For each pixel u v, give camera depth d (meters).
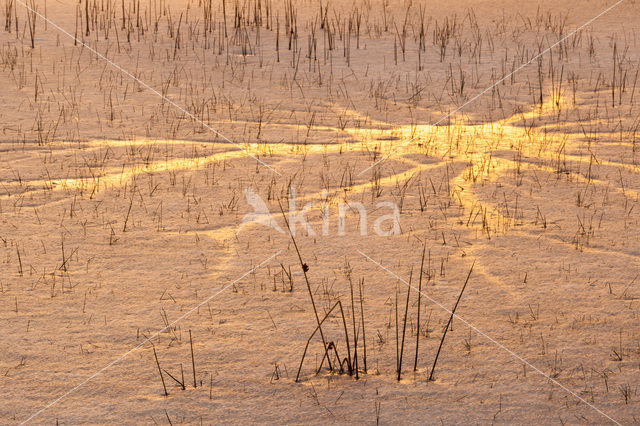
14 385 5.96
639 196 10.80
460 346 6.71
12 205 10.15
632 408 5.70
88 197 10.54
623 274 8.27
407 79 18.25
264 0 26.67
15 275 8.05
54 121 14.20
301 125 14.64
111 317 7.19
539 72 18.20
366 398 5.86
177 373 6.21
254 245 9.09
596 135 13.95
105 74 17.64
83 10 23.89
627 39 21.95
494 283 8.06
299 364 6.39
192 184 11.20
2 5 23.58
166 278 8.11
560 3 26.53
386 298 7.70
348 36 22.39
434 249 9.01
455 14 25.16
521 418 5.58
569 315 7.32
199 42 21.00
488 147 13.31
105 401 5.78
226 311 7.38
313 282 8.07
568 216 10.07
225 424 5.48
